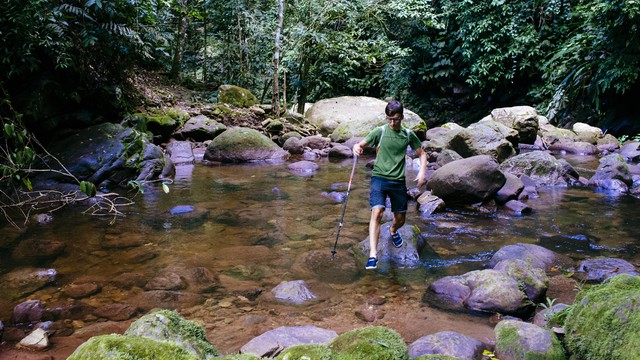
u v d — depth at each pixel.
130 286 3.67
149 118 9.81
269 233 5.07
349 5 13.47
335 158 10.80
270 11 14.08
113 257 4.29
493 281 3.39
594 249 4.60
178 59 14.30
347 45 13.66
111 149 7.22
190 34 16.30
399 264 4.25
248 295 3.55
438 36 16.80
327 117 13.54
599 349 2.08
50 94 7.61
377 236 4.04
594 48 12.31
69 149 7.12
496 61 15.20
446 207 6.28
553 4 14.50
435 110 17.36
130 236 4.90
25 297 3.47
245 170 8.95
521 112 11.91
